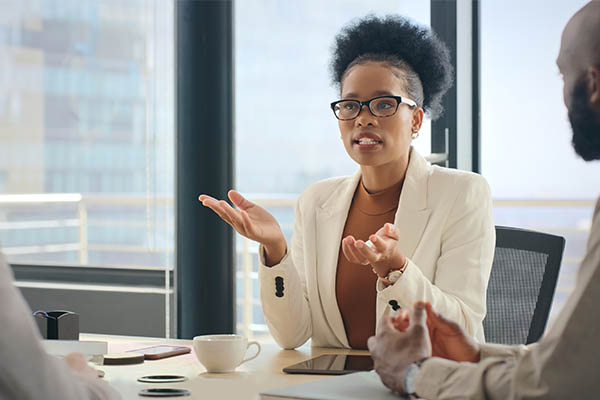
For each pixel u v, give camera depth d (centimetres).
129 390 129
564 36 96
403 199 189
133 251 338
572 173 303
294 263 197
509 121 309
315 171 551
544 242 200
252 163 641
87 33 352
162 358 159
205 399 122
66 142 354
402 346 112
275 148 630
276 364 154
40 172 361
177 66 304
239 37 328
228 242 305
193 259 303
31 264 359
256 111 498
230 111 307
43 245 358
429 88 198
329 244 192
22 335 85
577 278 94
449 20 304
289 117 624
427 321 117
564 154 304
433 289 166
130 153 339
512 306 201
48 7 359
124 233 340
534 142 307
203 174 302
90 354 142
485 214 187
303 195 205
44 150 360
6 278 87
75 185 351
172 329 317
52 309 351
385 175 191
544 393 91
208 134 302
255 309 477
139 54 336
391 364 111
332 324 187
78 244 352
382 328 115
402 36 191
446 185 189
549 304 197
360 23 195
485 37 311
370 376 126
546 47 304
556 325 93
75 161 351
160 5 312
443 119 305
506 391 97
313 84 302
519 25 306
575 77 95
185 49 302
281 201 479
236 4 312
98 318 342
